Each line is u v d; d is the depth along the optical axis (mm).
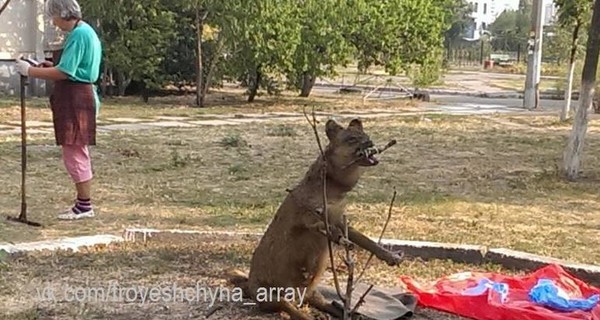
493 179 11867
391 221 8547
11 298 5609
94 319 5223
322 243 4902
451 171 12555
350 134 4645
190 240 7359
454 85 38031
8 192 9711
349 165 4633
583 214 9461
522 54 70312
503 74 53406
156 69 24188
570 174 11953
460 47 72750
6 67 23500
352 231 4820
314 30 23859
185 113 20828
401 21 25188
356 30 24781
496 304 5336
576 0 19875
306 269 4988
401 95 28719
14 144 13938
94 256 6711
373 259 6727
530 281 5926
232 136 15961
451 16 28219
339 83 33625
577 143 11945
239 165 12523
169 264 6531
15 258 6555
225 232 7531
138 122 18578
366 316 5199
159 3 23531
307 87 26562
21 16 23531
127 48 23719
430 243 7098
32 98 23000
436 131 18203
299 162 13078
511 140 16859
